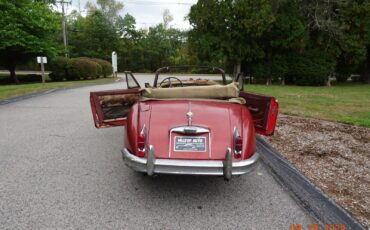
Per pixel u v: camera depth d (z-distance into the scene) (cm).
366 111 1010
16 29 2255
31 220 315
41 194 374
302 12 2233
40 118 836
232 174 341
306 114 933
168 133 347
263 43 2306
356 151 569
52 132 682
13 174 435
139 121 364
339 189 407
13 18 2289
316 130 729
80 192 383
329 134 691
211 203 365
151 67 5869
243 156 349
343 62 2386
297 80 2350
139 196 378
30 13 2438
